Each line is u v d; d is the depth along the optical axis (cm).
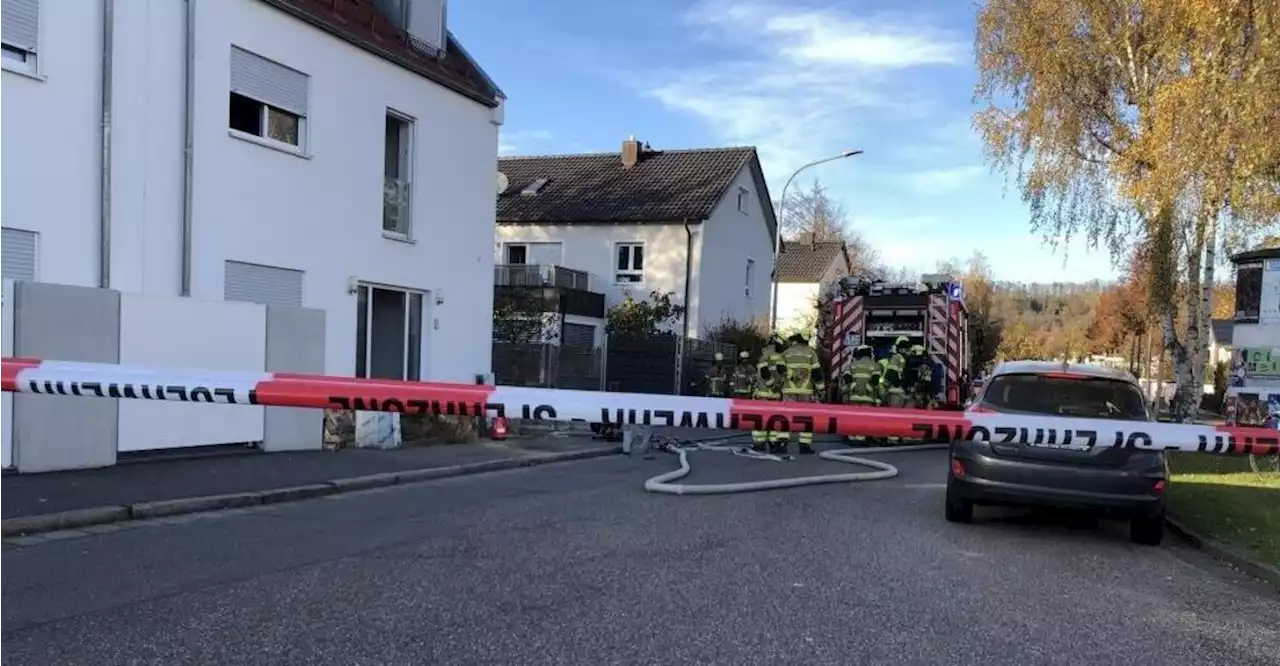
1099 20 1794
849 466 1325
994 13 1928
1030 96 1902
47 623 488
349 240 1437
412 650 459
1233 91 1245
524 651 461
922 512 925
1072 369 857
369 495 975
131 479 916
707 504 941
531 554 679
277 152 1301
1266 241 1759
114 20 1062
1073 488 777
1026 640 506
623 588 586
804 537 774
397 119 1574
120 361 1002
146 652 447
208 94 1187
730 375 2181
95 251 1052
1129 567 712
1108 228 1919
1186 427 557
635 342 2409
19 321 912
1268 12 1177
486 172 1769
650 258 3108
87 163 1041
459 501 938
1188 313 1838
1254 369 1246
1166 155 1440
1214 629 545
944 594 598
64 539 700
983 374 2945
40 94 992
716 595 575
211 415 1102
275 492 908
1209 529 832
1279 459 1300
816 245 5384
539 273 2856
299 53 1330
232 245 1230
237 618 504
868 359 1708
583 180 3441
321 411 1255
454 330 1694
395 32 1572
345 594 557
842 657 465
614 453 1493
